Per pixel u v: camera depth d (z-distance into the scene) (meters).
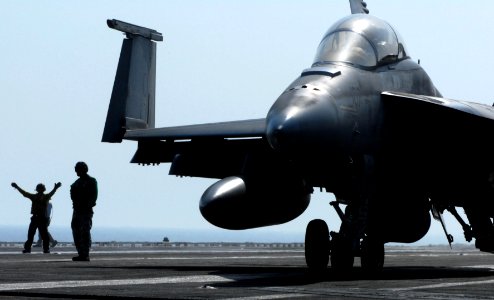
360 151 29.50
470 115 30.19
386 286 23.62
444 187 32.66
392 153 30.84
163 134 38.19
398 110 30.89
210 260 42.22
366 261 31.62
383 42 32.19
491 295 20.52
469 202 33.69
